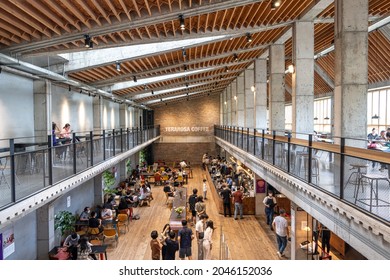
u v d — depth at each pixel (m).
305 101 10.23
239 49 13.29
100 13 7.01
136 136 17.17
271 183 8.70
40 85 10.47
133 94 21.23
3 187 5.28
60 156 7.16
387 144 9.25
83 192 13.58
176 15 7.50
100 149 10.20
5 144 8.87
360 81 6.88
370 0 9.05
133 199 15.41
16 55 8.11
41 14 6.32
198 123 32.97
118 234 12.00
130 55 10.73
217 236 11.67
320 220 5.36
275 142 8.27
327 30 11.79
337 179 4.87
